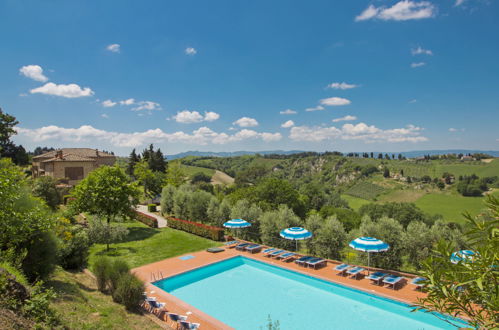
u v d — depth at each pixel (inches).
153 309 459.8
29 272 409.4
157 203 2011.6
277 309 524.4
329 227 769.6
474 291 137.9
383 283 598.2
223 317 494.0
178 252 842.8
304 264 725.9
